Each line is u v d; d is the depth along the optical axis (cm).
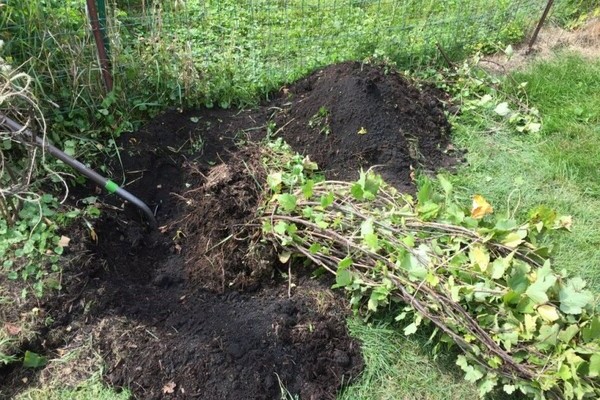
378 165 202
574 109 239
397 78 228
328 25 271
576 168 214
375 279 157
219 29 257
